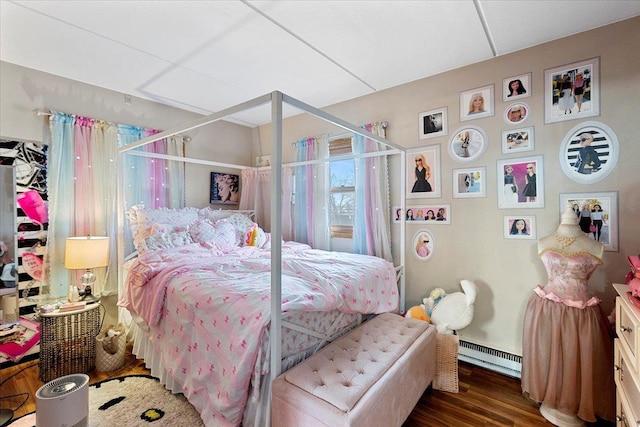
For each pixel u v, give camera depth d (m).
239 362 1.44
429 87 2.79
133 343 2.57
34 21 1.95
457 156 2.63
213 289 1.73
